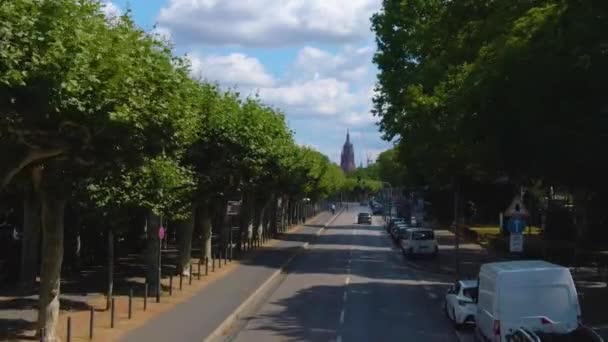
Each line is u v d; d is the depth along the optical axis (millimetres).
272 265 46812
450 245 66938
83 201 24703
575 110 22750
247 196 54062
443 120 37938
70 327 19172
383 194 174500
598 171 25281
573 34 21203
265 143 41844
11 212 35250
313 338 22922
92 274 36875
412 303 32000
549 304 18312
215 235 75250
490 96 23719
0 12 11859
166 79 19625
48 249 19484
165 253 52094
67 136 16172
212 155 36656
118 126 16766
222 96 38938
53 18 13008
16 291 29375
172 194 27969
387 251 63375
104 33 16188
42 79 13078
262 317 27250
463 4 33969
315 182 96500
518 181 31344
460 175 45469
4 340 19641
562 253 47188
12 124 14258
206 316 25641
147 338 21203
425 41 40719
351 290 36312
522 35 23812
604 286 34344
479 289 21328
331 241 75875
